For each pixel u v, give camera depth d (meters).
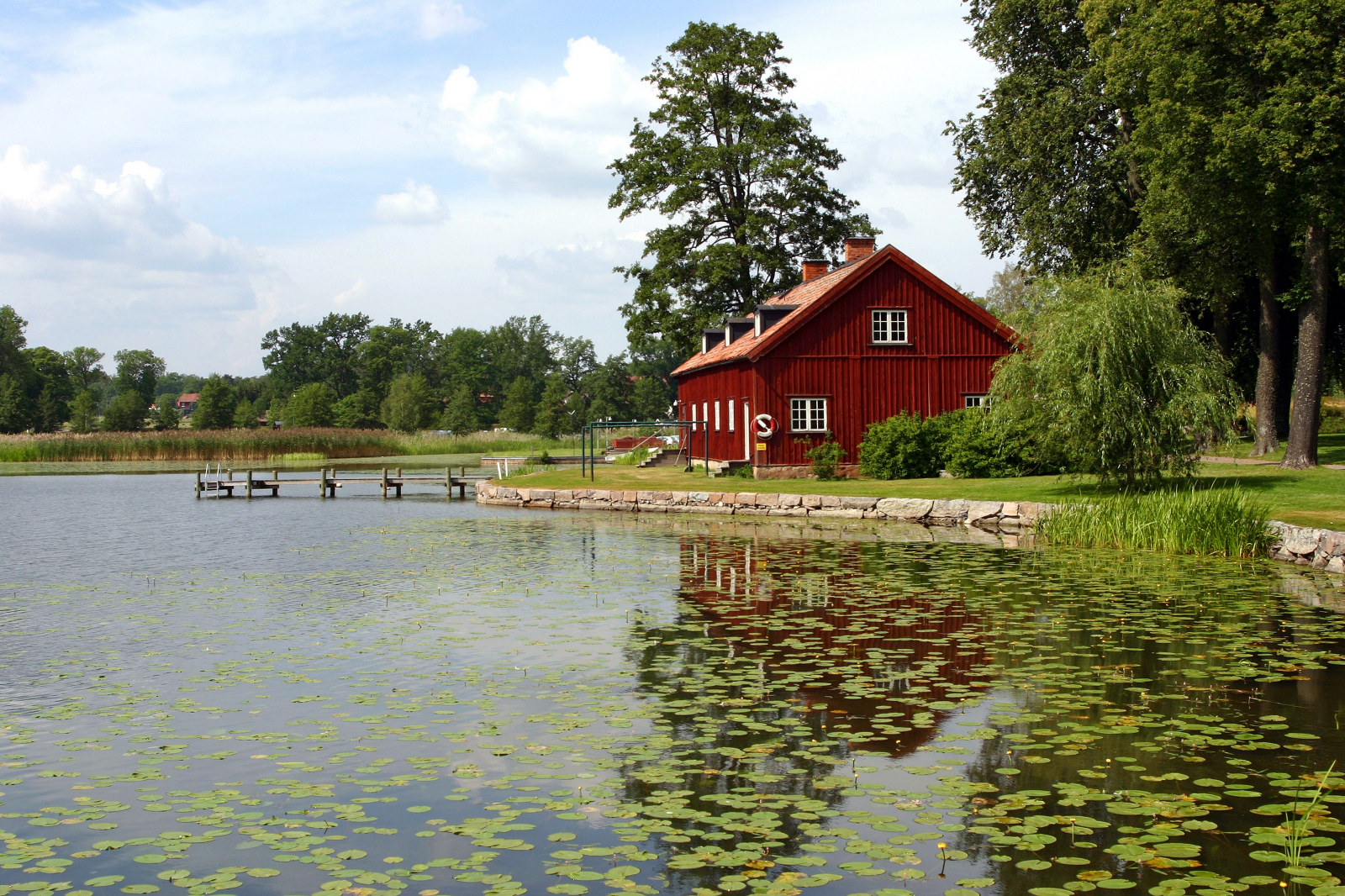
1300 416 25.94
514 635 11.76
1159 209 29.66
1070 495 23.92
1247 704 8.56
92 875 5.56
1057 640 11.07
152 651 11.21
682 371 44.84
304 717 8.52
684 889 5.25
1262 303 30.67
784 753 7.42
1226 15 24.75
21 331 125.62
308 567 18.22
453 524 27.23
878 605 13.26
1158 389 22.02
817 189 47.19
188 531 25.72
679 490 30.84
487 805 6.49
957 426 31.02
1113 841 5.78
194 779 7.05
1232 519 18.11
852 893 5.20
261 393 162.62
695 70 47.09
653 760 7.31
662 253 47.41
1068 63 36.12
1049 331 22.92
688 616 12.76
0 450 72.12
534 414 110.44
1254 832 5.88
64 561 19.61
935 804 6.39
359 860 5.70
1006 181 37.03
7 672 10.21
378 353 142.12
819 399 33.06
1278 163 24.11
